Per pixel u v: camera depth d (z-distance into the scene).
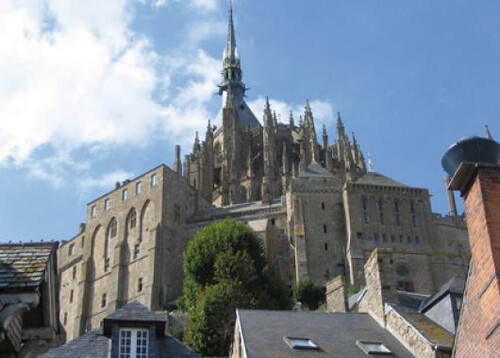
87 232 121.06
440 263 97.81
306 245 105.50
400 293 38.41
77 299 117.44
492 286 16.66
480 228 17.23
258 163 142.25
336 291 47.09
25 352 17.62
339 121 136.25
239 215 113.88
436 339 30.34
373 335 32.88
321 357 29.83
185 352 27.95
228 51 179.75
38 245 17.91
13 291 15.95
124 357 27.50
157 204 113.12
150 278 106.44
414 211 108.56
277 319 33.84
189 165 137.50
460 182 17.92
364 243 104.12
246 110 172.38
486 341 17.20
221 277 86.31
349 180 111.62
